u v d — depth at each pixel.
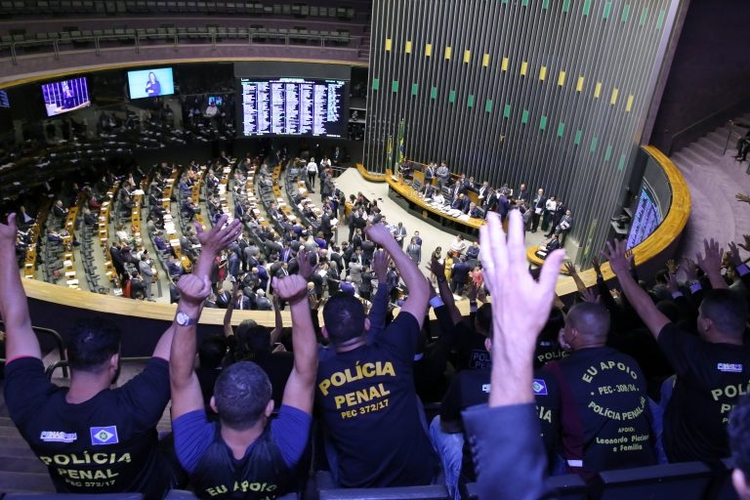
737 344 2.92
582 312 3.04
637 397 2.88
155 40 20.94
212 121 23.11
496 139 21.42
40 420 2.54
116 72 20.30
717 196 13.27
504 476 1.16
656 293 6.14
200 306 2.47
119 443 2.56
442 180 21.83
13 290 2.68
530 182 20.92
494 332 1.30
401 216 22.00
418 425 2.96
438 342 4.38
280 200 21.92
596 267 5.55
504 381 1.26
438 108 22.39
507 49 20.31
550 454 2.87
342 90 23.42
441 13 21.25
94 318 2.66
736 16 15.06
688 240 11.73
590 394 2.85
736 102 15.70
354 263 16.81
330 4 23.50
